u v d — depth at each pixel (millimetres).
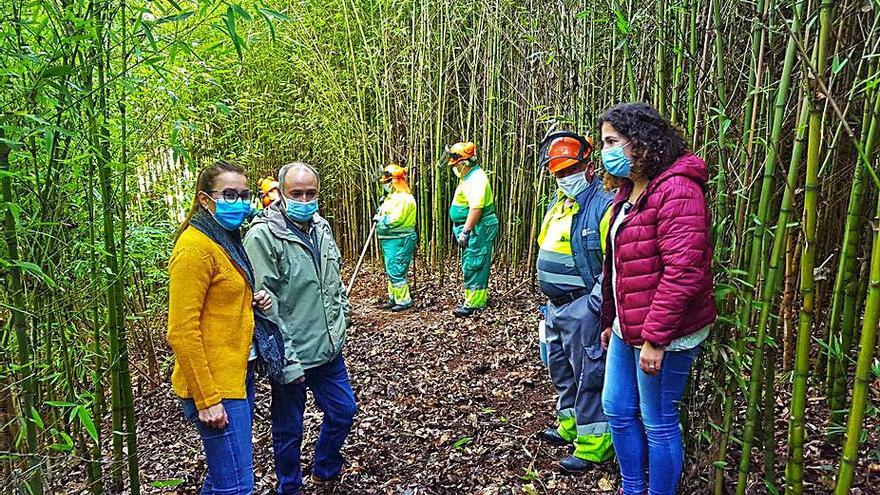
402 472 3170
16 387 1994
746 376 2975
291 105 8273
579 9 4086
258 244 2621
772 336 2301
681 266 2018
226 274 2254
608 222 2559
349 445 3502
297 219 2709
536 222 5906
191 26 2195
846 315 2539
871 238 2906
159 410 4242
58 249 2287
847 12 2359
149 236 4129
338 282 2889
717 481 2367
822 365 3043
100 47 2012
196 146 7977
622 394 2391
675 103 2564
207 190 2258
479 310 5914
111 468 3119
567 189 2840
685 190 2041
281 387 2768
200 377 2182
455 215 5918
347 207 8391
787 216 1979
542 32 5488
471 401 3949
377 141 7645
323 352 2781
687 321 2117
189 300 2166
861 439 1771
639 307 2184
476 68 6906
